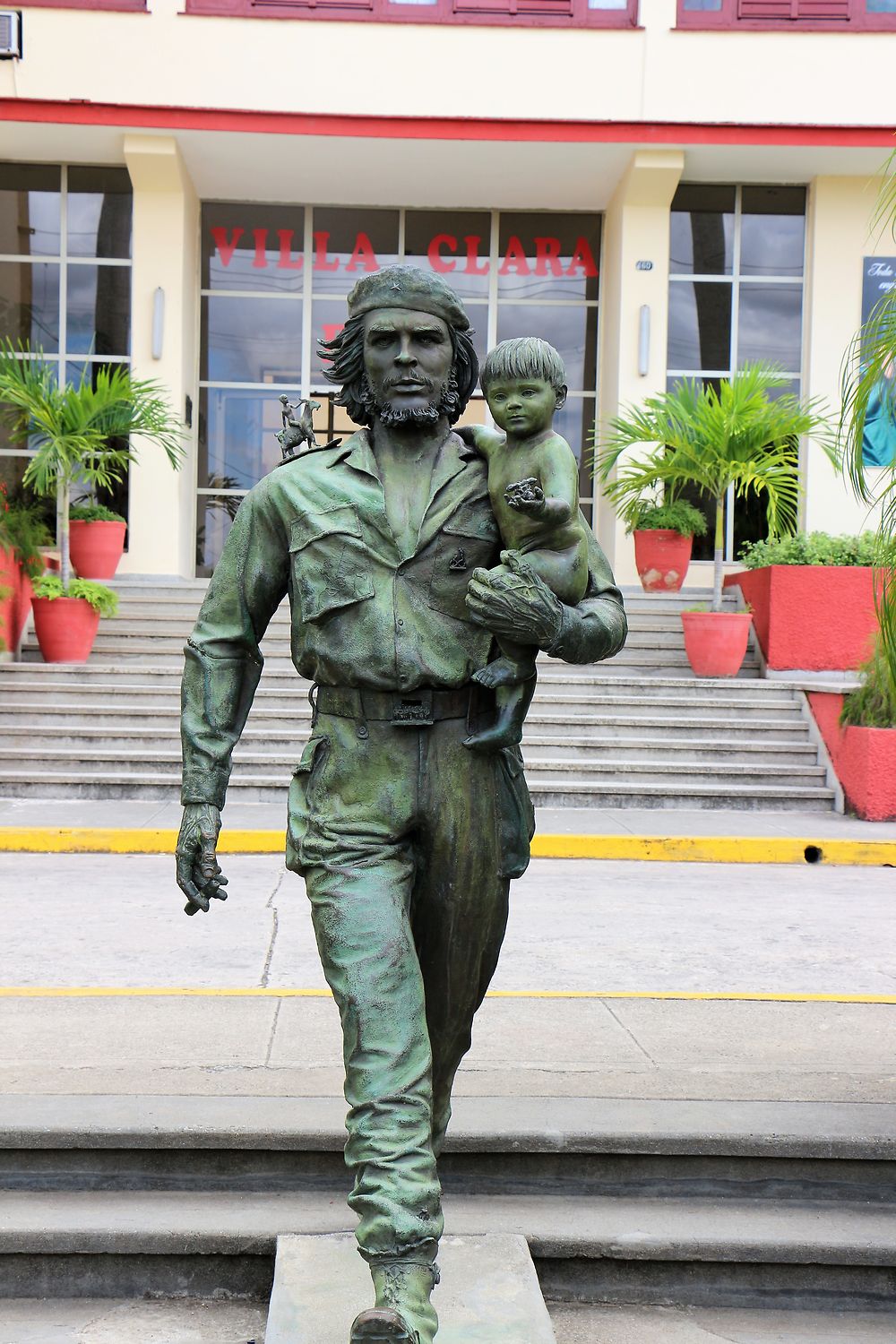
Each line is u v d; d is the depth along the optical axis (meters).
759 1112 4.07
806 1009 5.51
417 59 18.30
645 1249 3.54
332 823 2.91
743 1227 3.65
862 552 14.77
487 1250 3.41
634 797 12.15
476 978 3.08
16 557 14.48
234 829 10.17
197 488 20.52
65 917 7.50
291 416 3.17
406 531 2.94
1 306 19.47
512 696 2.91
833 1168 3.87
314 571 2.95
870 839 10.63
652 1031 5.11
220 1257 3.52
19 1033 4.91
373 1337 2.36
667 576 17.50
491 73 18.34
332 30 18.23
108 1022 5.08
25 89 18.08
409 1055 2.68
